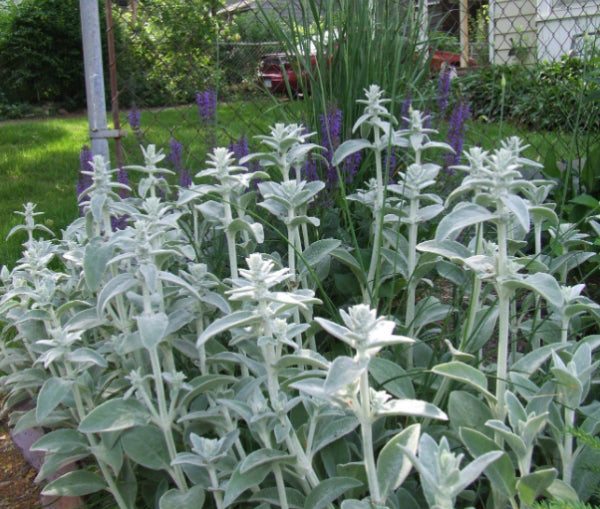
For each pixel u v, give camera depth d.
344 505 1.19
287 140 2.02
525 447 1.25
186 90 4.65
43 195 4.97
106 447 1.61
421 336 2.15
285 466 1.48
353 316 1.12
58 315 1.81
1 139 7.75
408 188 2.05
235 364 1.96
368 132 2.26
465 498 1.53
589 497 1.39
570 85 3.86
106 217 1.90
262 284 1.34
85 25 3.01
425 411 1.15
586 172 3.08
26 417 1.86
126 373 1.82
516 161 1.67
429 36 3.31
